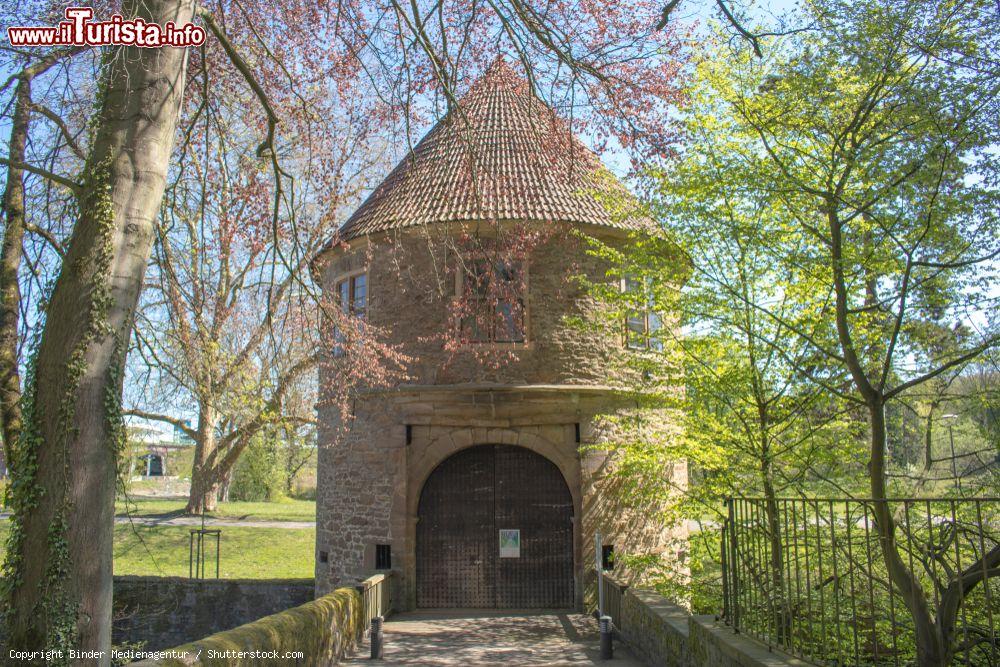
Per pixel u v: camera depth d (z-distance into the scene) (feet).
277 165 34.91
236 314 49.83
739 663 20.80
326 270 60.64
